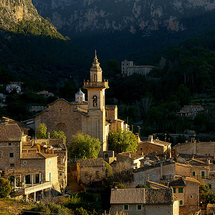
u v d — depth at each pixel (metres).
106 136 139.25
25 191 82.88
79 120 134.75
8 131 90.31
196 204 92.81
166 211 76.75
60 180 97.50
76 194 90.44
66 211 76.75
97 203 90.94
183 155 135.75
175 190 93.06
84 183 101.75
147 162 110.69
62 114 135.75
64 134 135.25
